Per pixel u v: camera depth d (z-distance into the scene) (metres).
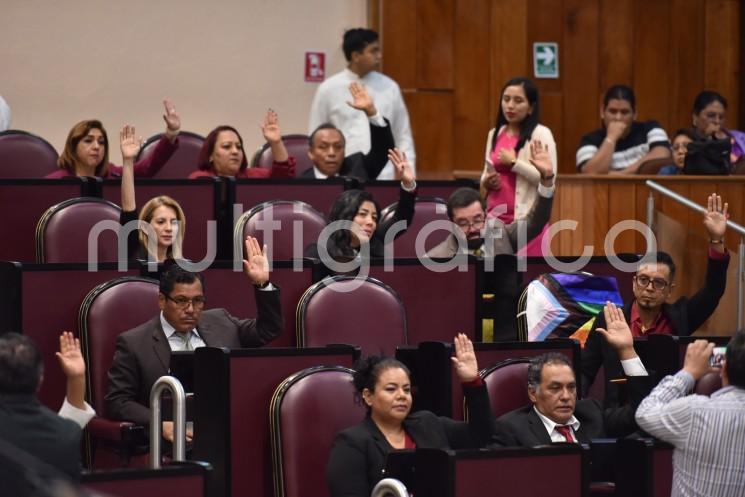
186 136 21.69
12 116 24.84
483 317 16.25
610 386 13.64
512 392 13.16
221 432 12.30
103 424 12.91
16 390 9.30
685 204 19.05
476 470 10.55
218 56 25.92
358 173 20.22
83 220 16.05
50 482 5.55
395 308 14.81
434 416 12.25
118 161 25.45
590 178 19.33
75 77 25.14
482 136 27.41
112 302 13.77
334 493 11.62
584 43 27.84
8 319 13.80
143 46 25.50
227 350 12.34
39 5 24.91
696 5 28.30
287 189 18.59
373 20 26.72
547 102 27.72
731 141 21.33
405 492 10.29
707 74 28.42
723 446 10.50
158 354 13.32
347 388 12.46
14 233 17.09
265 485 12.51
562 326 15.09
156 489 9.54
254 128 26.16
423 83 27.03
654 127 23.67
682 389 11.01
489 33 27.36
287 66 26.31
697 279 18.88
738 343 10.62
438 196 19.98
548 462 10.81
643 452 11.61
